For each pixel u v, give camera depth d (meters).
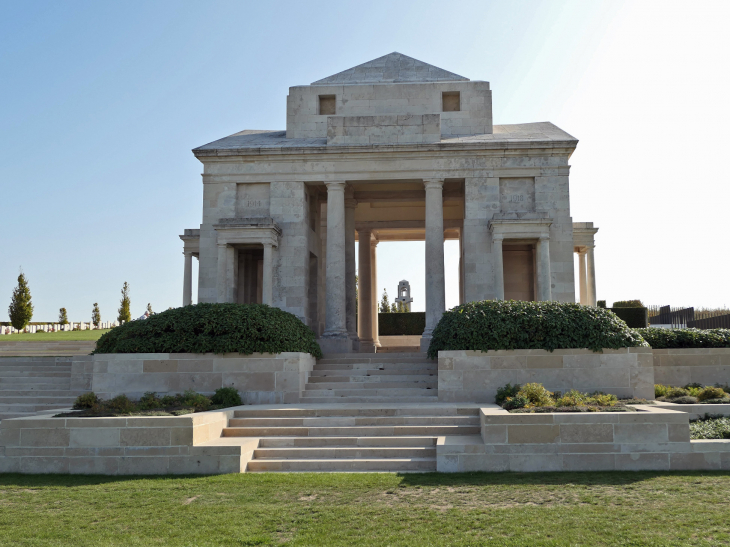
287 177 31.61
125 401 18.55
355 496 13.12
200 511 12.32
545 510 11.88
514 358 21.53
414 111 34.25
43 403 24.59
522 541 10.30
